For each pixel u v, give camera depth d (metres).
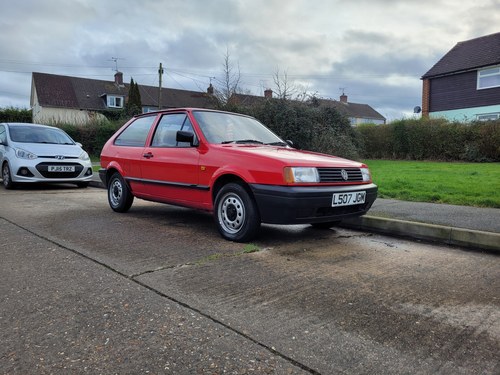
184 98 55.09
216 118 5.84
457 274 3.89
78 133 22.44
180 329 2.67
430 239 5.23
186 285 3.44
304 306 3.06
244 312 2.93
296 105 17.81
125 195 6.67
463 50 26.67
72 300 3.09
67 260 4.06
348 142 17.67
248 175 4.66
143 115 6.75
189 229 5.62
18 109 33.53
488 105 23.64
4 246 4.54
